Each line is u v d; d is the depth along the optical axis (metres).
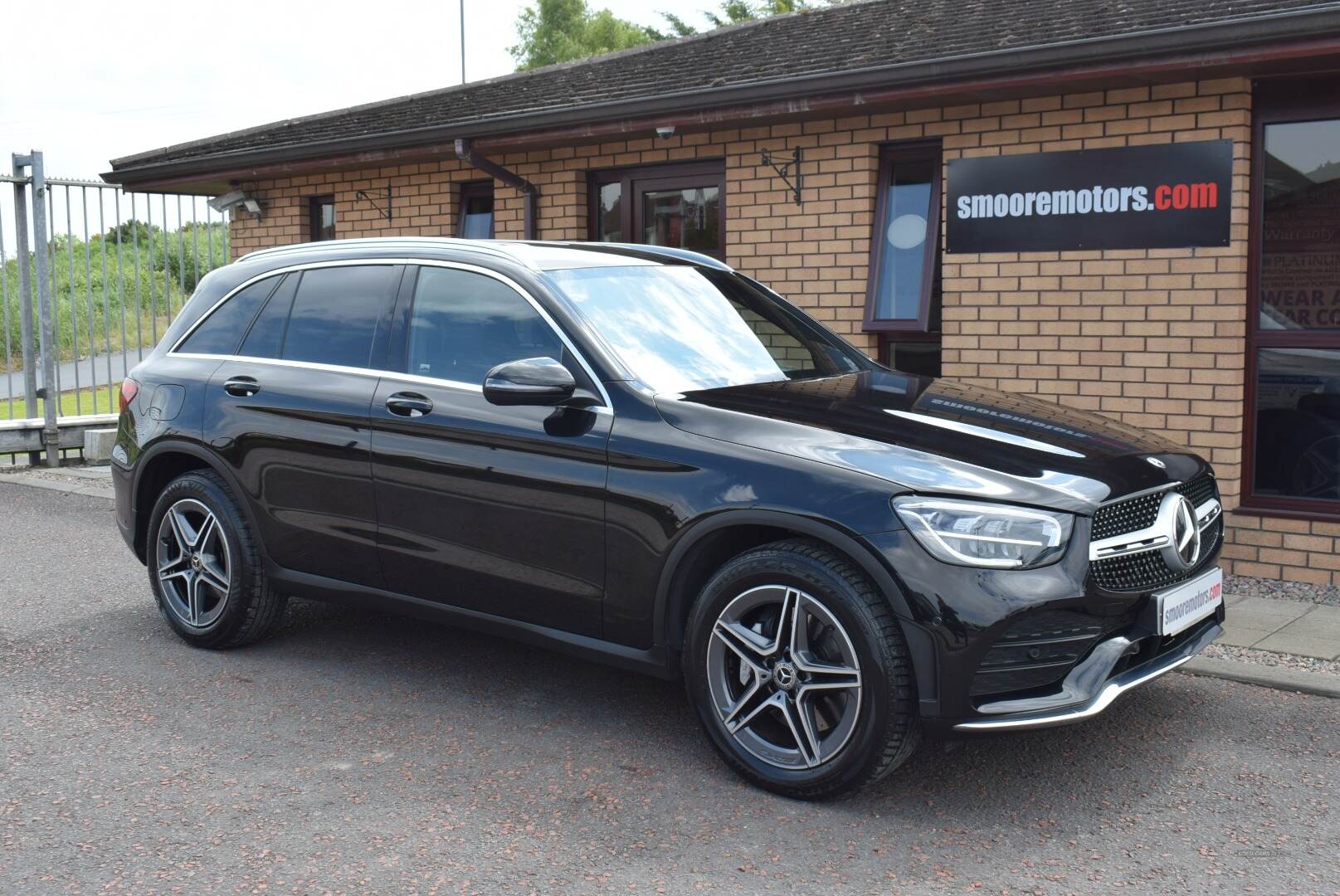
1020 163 7.12
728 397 4.13
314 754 4.16
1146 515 3.84
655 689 4.86
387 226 10.49
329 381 4.89
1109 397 6.95
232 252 11.82
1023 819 3.64
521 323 4.45
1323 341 6.43
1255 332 6.60
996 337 7.29
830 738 3.68
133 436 5.52
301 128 11.75
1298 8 6.11
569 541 4.18
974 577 3.46
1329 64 5.99
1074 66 6.40
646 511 3.97
